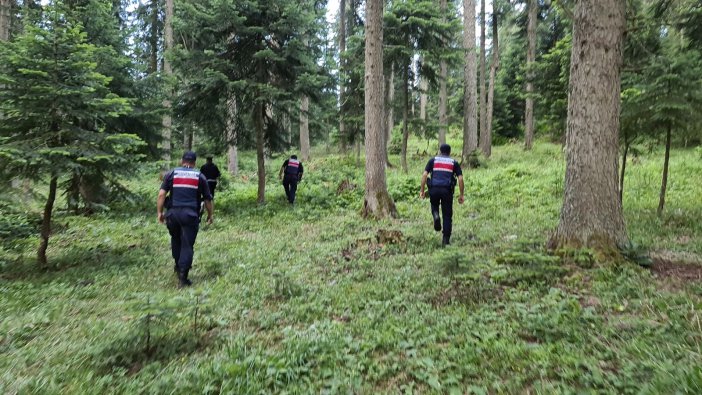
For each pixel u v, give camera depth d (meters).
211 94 11.63
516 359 2.82
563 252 5.13
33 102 5.79
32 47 5.87
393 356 3.00
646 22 8.11
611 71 5.19
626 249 5.05
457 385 2.58
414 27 15.02
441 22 15.13
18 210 7.78
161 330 3.41
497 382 2.57
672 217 7.65
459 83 28.62
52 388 2.72
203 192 5.71
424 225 8.62
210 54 11.07
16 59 5.66
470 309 3.88
